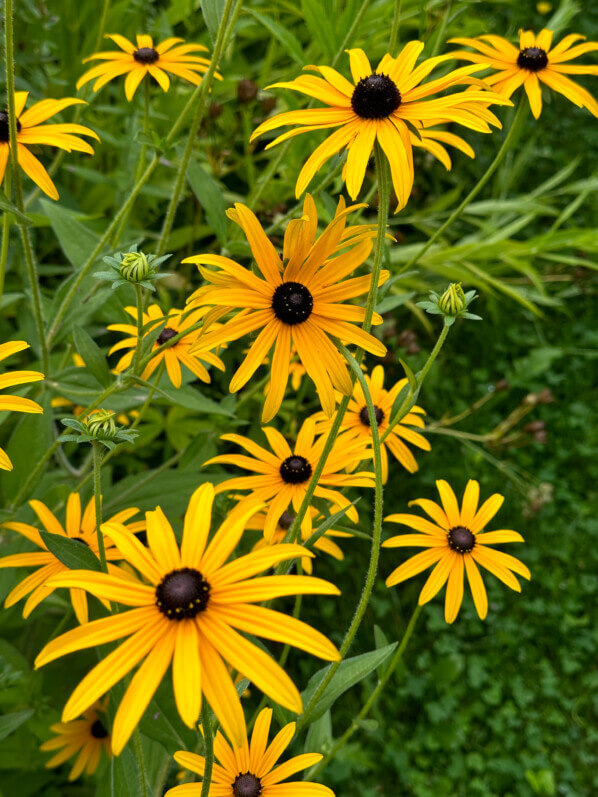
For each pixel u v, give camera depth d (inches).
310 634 7.6
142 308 12.3
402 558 26.5
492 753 24.0
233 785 10.4
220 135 25.6
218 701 7.4
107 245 17.7
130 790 10.8
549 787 23.3
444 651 25.3
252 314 10.2
